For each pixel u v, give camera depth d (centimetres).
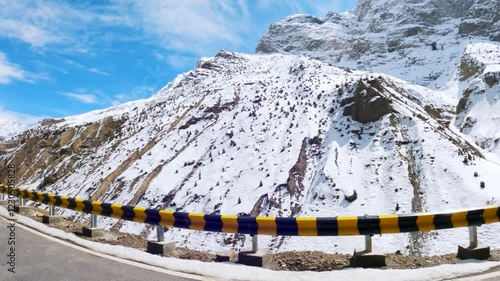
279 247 3453
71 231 1156
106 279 662
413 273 677
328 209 3856
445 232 3173
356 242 3225
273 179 4503
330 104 6169
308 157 4928
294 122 5809
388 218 755
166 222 898
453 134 5462
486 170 3822
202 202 4491
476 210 802
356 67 17062
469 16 17688
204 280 663
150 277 676
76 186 6394
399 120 5075
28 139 9312
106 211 1050
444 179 3856
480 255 792
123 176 5756
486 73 8162
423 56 15775
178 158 5828
